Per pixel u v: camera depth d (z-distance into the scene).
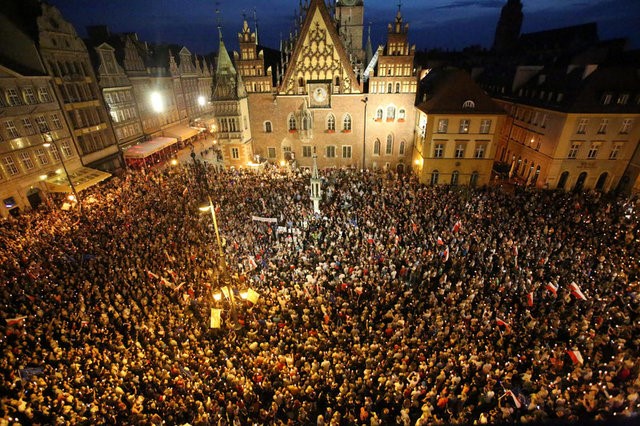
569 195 41.62
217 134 54.25
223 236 34.03
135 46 64.50
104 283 27.59
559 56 59.22
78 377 19.53
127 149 60.44
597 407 16.69
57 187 46.25
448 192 41.81
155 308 25.06
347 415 17.34
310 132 55.38
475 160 48.00
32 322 23.84
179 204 40.78
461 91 46.16
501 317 22.72
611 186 45.88
